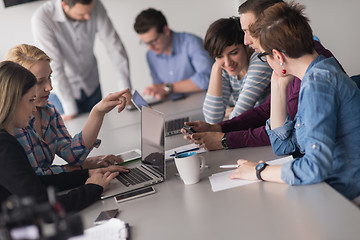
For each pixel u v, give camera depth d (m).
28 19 5.18
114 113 3.45
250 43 2.16
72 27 4.52
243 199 1.41
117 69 4.97
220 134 1.99
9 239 0.87
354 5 4.81
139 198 1.60
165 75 4.54
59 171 2.04
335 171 1.49
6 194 1.58
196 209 1.41
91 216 1.52
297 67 1.51
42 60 1.96
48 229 0.89
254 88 2.34
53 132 2.18
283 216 1.24
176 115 3.00
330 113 1.41
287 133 1.75
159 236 1.28
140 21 4.21
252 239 1.16
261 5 2.04
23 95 1.57
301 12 1.49
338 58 4.94
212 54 2.38
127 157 2.20
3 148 1.51
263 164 1.51
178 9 5.52
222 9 5.58
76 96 4.82
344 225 1.13
